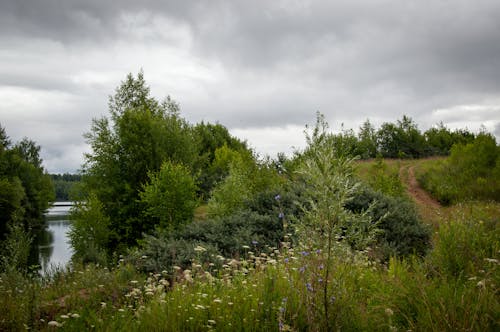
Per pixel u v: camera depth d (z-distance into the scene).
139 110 27.59
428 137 63.75
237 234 9.81
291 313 3.88
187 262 8.13
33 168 63.09
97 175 25.11
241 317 4.05
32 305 5.14
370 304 3.98
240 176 16.30
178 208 16.86
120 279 7.15
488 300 3.49
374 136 59.22
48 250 29.80
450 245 4.86
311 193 3.74
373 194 11.47
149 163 25.20
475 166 27.70
